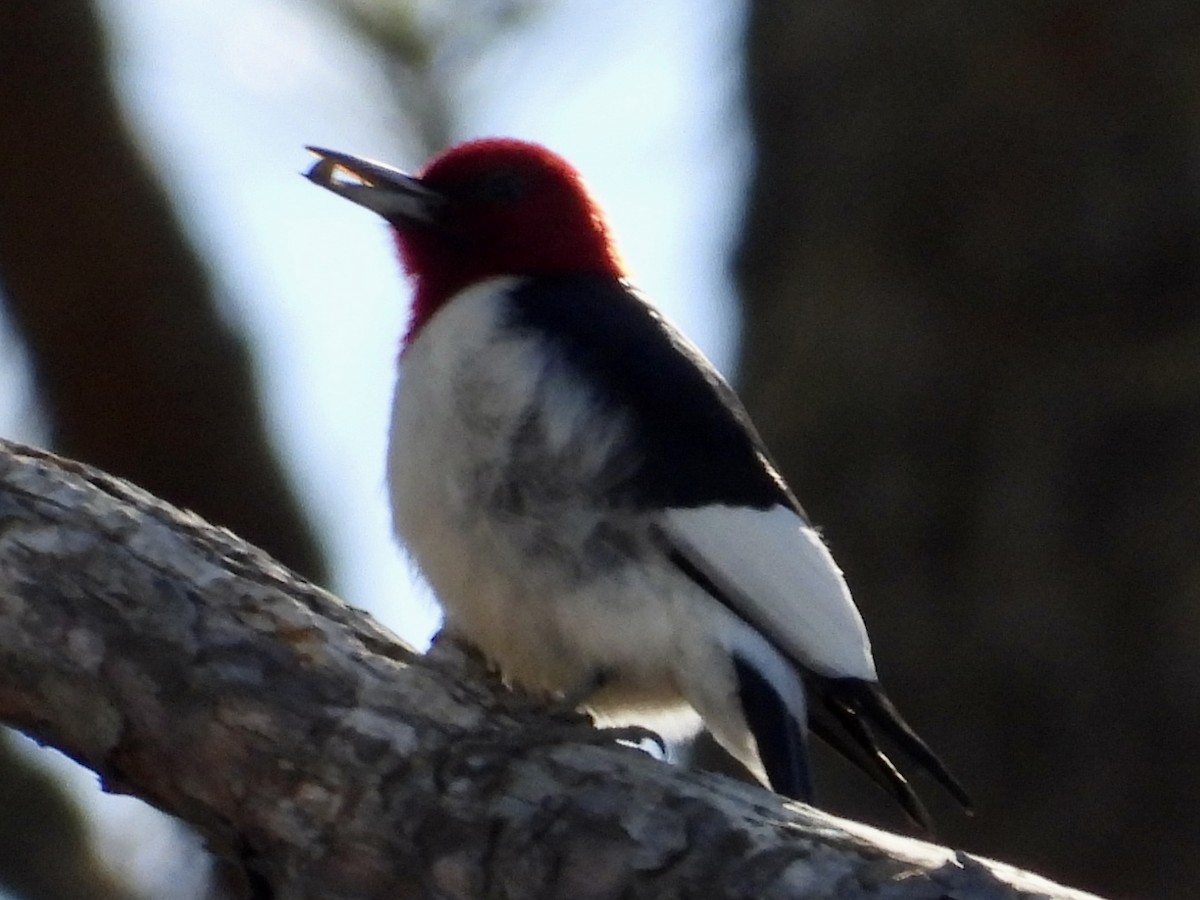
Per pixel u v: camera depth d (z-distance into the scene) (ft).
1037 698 37.65
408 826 27.35
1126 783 36.83
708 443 33.35
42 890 44.70
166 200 47.65
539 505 32.89
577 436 32.83
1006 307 39.47
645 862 26.13
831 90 41.63
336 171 40.22
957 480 39.14
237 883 44.93
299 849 27.84
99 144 46.80
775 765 31.78
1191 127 39.04
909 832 38.22
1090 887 36.65
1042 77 40.01
